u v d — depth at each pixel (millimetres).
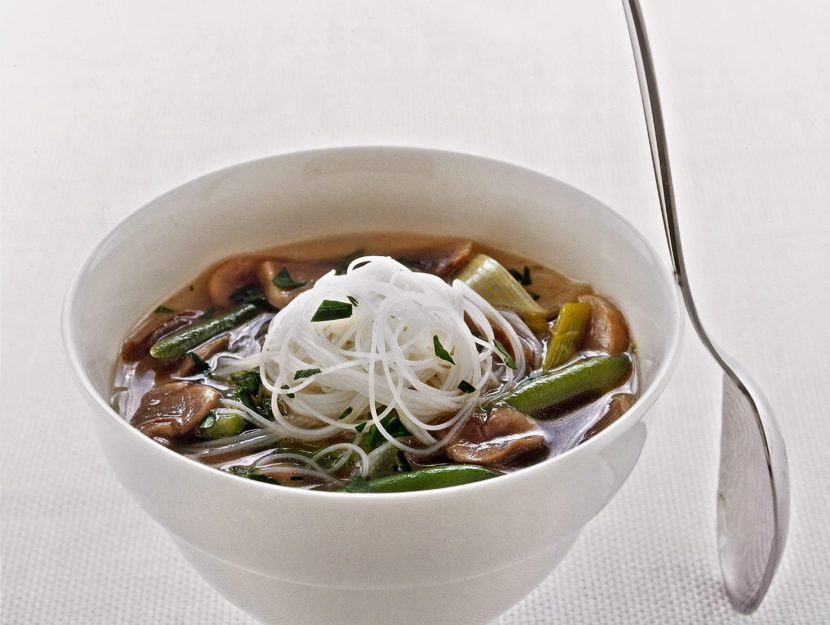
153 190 585
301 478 383
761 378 512
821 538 461
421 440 393
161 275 439
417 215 465
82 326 397
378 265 412
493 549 351
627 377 415
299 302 407
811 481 478
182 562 455
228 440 394
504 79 647
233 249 456
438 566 350
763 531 414
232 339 429
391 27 680
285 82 642
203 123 619
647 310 415
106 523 466
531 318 435
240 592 377
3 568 451
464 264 452
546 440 396
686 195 591
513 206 454
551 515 354
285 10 688
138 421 399
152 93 637
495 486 339
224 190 448
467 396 402
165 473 348
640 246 419
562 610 441
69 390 510
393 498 336
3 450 487
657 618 439
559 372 413
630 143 611
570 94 639
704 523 464
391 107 627
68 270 559
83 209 582
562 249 449
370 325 406
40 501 472
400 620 371
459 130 615
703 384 508
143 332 427
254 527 346
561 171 596
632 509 468
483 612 383
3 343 527
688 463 482
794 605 443
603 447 351
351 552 345
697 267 559
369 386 394
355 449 387
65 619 439
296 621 380
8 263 560
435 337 401
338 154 456
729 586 440
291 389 396
